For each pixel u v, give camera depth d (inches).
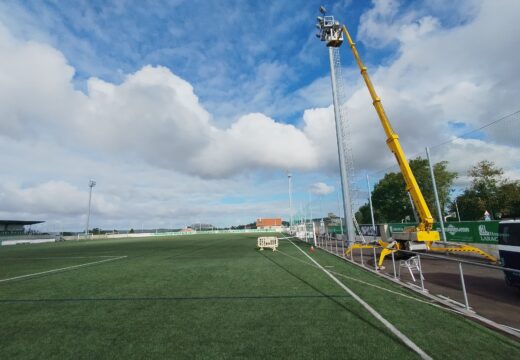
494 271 446.3
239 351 182.1
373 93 660.7
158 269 561.6
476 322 226.2
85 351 188.9
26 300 327.6
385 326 218.7
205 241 1675.7
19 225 3065.9
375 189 2145.7
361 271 488.7
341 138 987.3
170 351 185.3
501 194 1391.5
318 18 1050.1
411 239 581.3
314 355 173.9
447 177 1702.8
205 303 298.2
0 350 193.2
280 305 283.6
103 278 470.9
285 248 1033.5
